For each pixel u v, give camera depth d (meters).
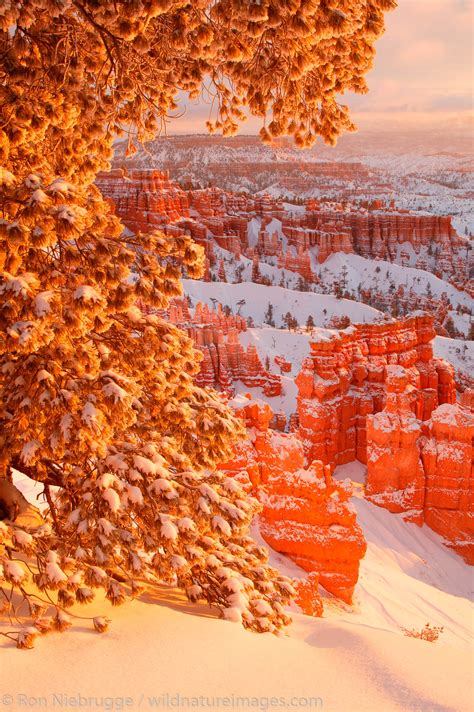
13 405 6.74
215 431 8.41
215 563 8.02
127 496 7.09
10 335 5.85
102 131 8.50
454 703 5.79
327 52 7.47
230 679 5.79
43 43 7.36
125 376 7.44
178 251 7.36
